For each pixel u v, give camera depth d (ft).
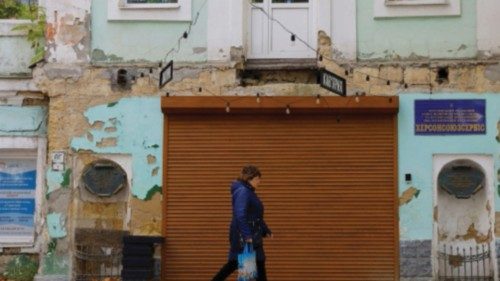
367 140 58.59
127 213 59.77
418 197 57.93
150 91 59.82
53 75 60.23
